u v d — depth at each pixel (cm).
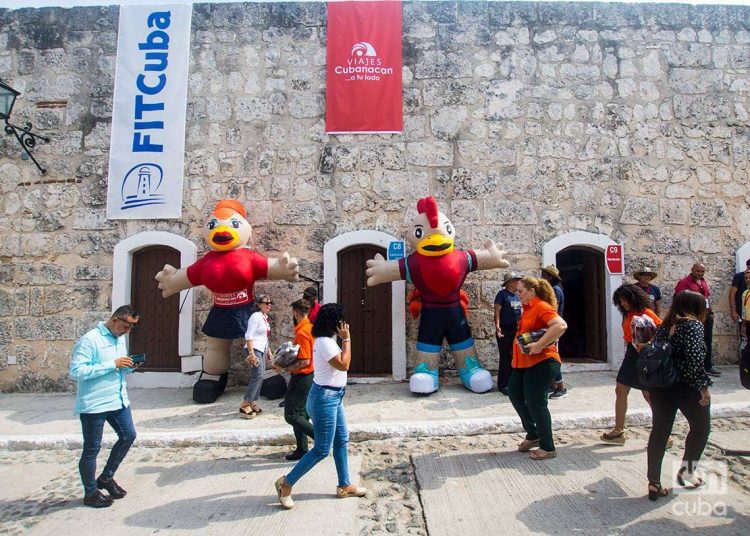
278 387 727
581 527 368
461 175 838
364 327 835
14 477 503
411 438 571
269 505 418
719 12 878
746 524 366
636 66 862
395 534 370
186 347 809
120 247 832
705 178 854
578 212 839
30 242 843
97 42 869
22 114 862
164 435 575
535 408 480
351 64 851
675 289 810
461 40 857
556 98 853
